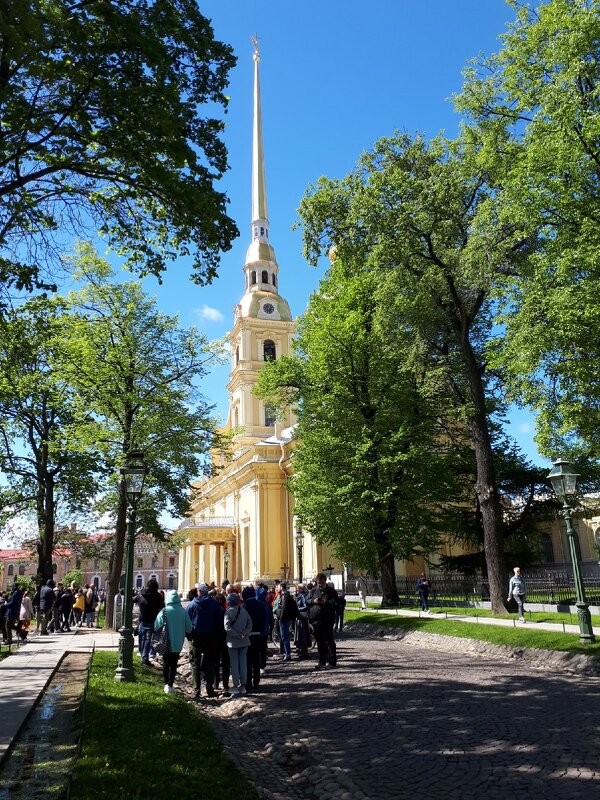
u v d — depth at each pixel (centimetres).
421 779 652
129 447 2512
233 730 926
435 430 3078
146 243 1375
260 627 1316
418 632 2041
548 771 655
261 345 6838
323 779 646
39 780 636
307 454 2941
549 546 5253
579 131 1705
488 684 1190
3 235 1141
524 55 1911
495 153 1998
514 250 2144
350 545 2866
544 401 1916
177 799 553
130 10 1108
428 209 2122
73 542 3988
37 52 991
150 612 1598
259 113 7881
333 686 1246
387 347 2620
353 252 2345
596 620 1889
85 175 1208
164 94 1089
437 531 2983
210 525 6400
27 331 1834
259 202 7569
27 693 1037
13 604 2105
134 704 967
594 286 1662
